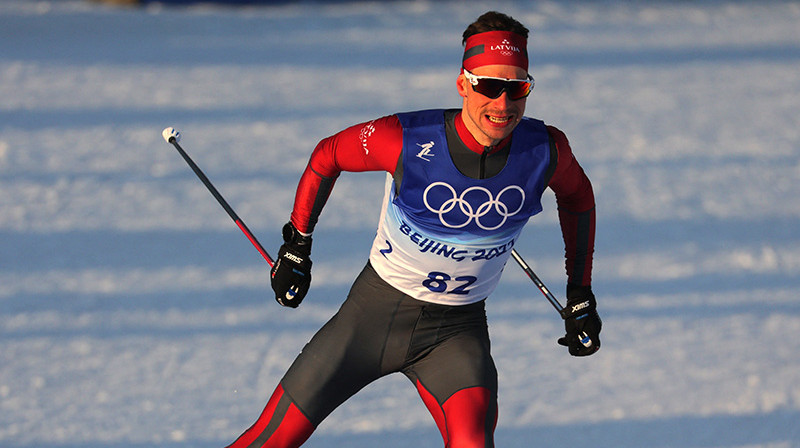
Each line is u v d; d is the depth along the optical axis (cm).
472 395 858
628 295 1712
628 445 1168
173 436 1183
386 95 3591
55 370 1380
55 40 4859
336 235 2020
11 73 3959
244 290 1703
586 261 952
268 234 2030
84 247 1948
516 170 832
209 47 4697
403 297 901
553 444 1171
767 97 3688
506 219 847
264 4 6169
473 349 896
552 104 3519
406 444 1164
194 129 3033
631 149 2861
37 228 2075
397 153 831
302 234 948
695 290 1738
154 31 5191
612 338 1513
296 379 903
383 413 1255
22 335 1507
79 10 5894
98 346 1466
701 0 6506
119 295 1683
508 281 1773
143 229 2066
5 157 2677
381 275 909
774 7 6247
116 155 2705
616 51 4712
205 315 1593
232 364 1400
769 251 1961
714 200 2344
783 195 2397
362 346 910
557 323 1568
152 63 4234
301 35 5106
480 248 862
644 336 1521
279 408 905
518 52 788
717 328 1554
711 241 2028
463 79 806
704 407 1273
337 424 1224
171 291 1702
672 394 1313
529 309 1631
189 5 6116
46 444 1160
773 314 1617
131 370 1380
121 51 4550
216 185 2406
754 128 3169
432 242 859
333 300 1653
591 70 4212
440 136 827
